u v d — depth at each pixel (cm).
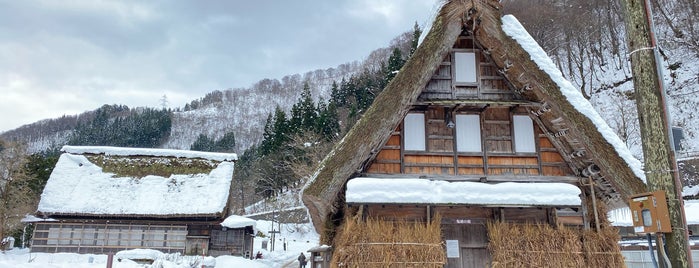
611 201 896
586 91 3547
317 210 811
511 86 888
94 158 3061
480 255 828
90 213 2673
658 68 509
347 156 768
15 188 2883
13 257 2083
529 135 892
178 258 2103
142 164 3053
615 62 3619
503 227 814
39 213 2653
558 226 819
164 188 2898
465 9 827
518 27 838
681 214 466
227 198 2914
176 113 13512
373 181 783
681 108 2953
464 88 891
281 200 4631
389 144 870
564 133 836
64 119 13925
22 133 13338
